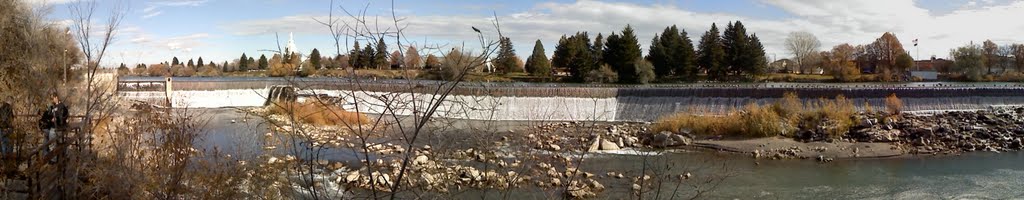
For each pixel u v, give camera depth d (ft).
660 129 131.44
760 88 159.22
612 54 297.12
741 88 161.17
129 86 174.81
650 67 291.17
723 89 162.30
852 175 90.99
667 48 312.09
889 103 144.87
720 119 130.00
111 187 43.83
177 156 46.88
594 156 101.86
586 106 167.63
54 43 53.36
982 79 324.39
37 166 39.24
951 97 155.84
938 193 78.54
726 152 112.57
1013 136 122.11
